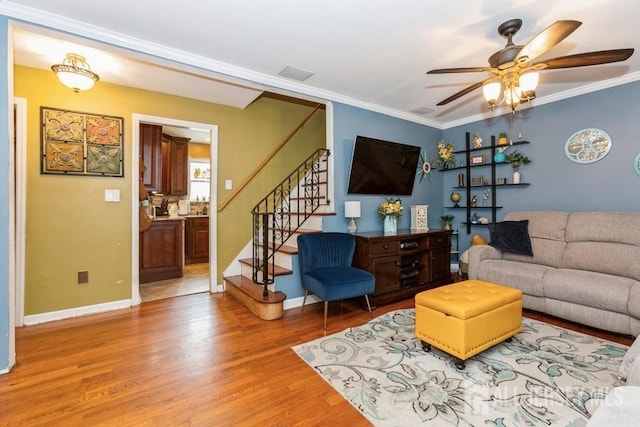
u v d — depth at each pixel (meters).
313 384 1.90
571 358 2.17
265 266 3.10
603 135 3.37
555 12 2.09
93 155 3.18
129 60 2.76
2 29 1.99
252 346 2.41
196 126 3.81
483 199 4.55
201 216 5.85
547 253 3.24
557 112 3.75
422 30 2.32
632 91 3.16
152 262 4.43
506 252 3.53
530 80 2.17
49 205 2.96
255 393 1.81
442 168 5.00
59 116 3.00
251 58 2.78
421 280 3.94
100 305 3.21
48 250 2.96
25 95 2.85
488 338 2.14
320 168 4.23
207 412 1.64
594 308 2.57
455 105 4.11
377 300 3.37
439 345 2.14
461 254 4.63
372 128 4.09
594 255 2.90
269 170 4.42
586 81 3.35
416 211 4.35
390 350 2.33
